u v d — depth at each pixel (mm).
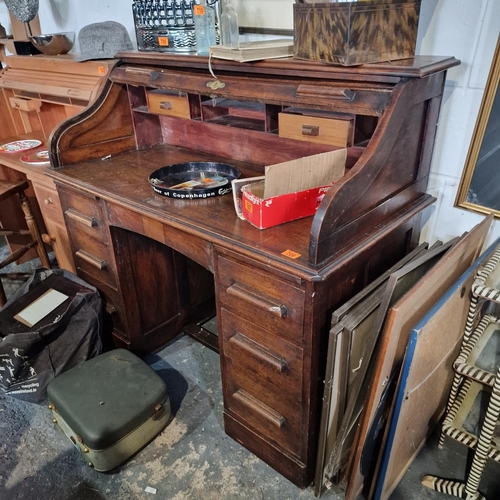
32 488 1568
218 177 1680
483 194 1470
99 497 1529
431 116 1357
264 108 1545
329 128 1294
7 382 1759
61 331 1829
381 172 1227
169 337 2236
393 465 1378
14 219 2793
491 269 1297
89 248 1924
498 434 1405
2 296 2379
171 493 1534
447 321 1277
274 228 1281
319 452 1402
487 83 1326
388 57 1271
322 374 1313
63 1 2615
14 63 2490
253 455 1657
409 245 1578
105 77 1873
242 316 1362
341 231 1146
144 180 1677
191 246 1406
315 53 1291
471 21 1317
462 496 1448
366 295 1272
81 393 1637
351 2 1129
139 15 1766
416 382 1251
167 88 1620
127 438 1568
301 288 1140
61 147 1805
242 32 1867
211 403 1876
